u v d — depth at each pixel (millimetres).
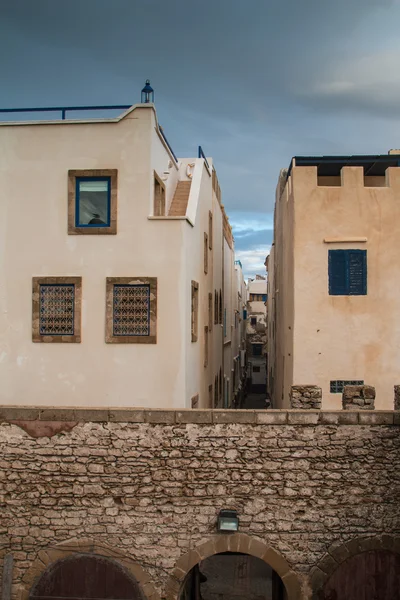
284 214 19844
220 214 26656
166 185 17078
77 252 14680
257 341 59281
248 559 17922
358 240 15625
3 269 14828
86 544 10984
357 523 10797
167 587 10875
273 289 28969
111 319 14484
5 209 14883
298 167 15898
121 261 14547
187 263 14781
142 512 10922
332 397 15562
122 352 14453
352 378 15602
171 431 10906
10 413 11125
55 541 11039
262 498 10844
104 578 10953
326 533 10805
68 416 11008
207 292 20297
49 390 14602
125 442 10945
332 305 15688
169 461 10898
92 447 10992
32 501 11078
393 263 15688
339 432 10812
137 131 14633
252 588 15781
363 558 10805
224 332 28594
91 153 14727
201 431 10883
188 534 10875
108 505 10977
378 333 15625
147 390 14336
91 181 14875
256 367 57531
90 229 14625
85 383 14516
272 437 10844
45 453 11062
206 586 15914
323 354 15656
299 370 15672
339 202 15797
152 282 14398
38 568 11023
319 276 15734
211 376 21469
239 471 10844
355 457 10805
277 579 12250
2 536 11109
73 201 14727
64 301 14711
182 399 14250
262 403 46188
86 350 14547
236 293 41375
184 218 14430
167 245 14453
